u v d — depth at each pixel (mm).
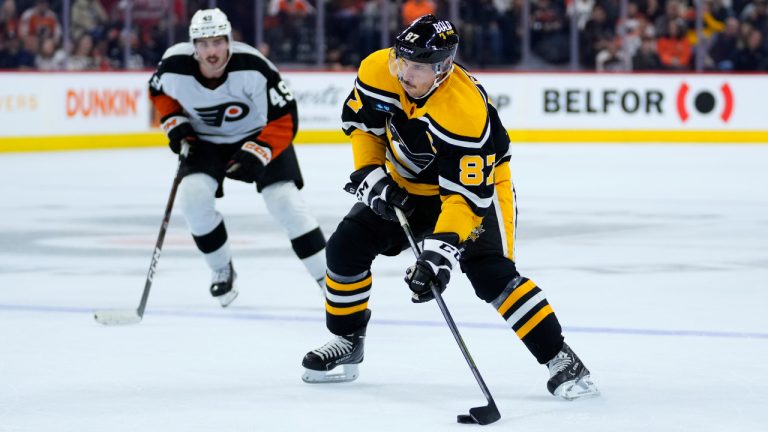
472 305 11367
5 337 9773
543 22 36062
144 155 31203
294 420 7145
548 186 23906
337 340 8219
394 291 12195
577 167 28156
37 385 8062
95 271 13602
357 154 7855
